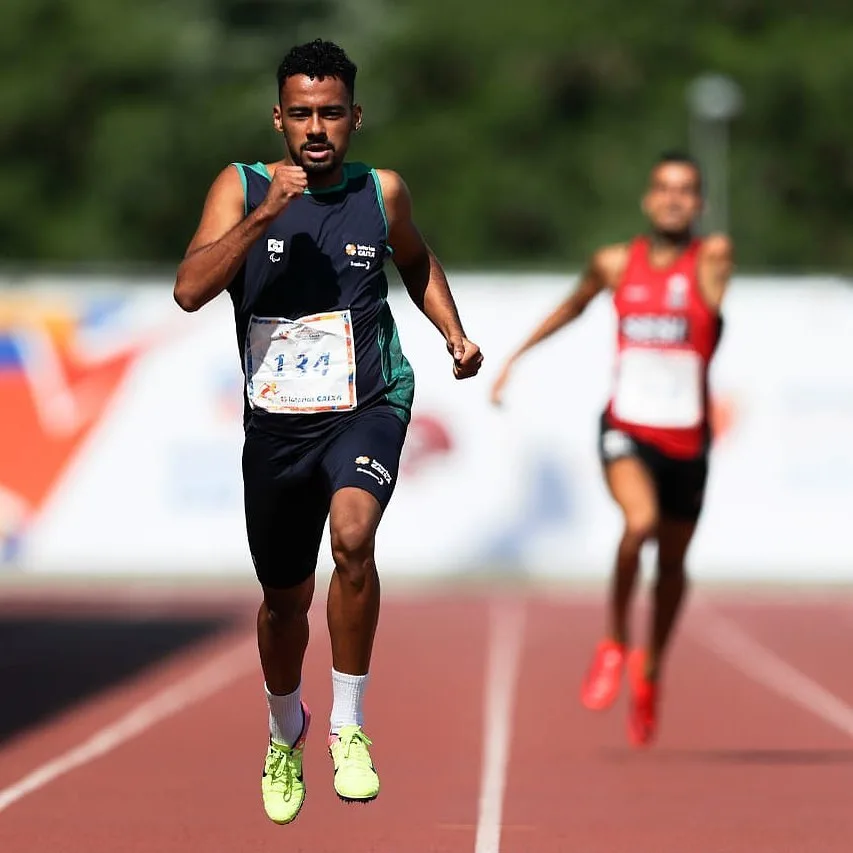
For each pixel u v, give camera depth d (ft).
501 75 525.34
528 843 70.90
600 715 111.14
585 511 211.82
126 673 133.90
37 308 214.48
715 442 210.79
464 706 115.34
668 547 97.55
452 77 531.50
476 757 94.12
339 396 61.87
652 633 97.55
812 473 210.59
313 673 133.80
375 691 123.44
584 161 512.22
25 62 520.42
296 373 61.98
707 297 96.99
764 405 210.59
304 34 546.67
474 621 175.63
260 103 511.81
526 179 506.48
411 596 201.26
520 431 211.82
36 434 214.07
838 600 196.95
